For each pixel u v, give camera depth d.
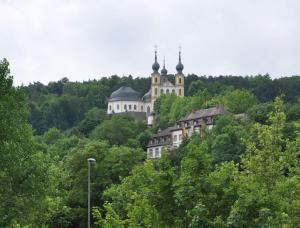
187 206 35.25
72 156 111.44
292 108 184.62
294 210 38.62
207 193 35.44
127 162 110.06
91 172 107.00
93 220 100.69
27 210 51.75
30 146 53.50
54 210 88.88
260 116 183.75
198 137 180.75
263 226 33.28
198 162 36.19
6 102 51.28
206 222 34.12
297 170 43.03
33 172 52.78
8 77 51.59
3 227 49.34
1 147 50.72
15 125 51.41
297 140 44.06
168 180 36.12
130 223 37.94
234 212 34.03
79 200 104.25
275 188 41.53
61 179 93.19
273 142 44.38
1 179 50.53
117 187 69.56
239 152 142.12
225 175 36.06
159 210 36.00
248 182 38.66
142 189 36.81
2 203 50.16
